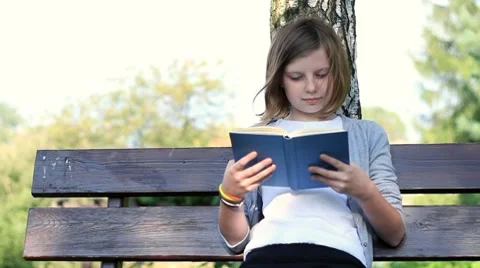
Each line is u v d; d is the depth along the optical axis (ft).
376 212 5.66
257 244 5.65
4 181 26.08
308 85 5.98
